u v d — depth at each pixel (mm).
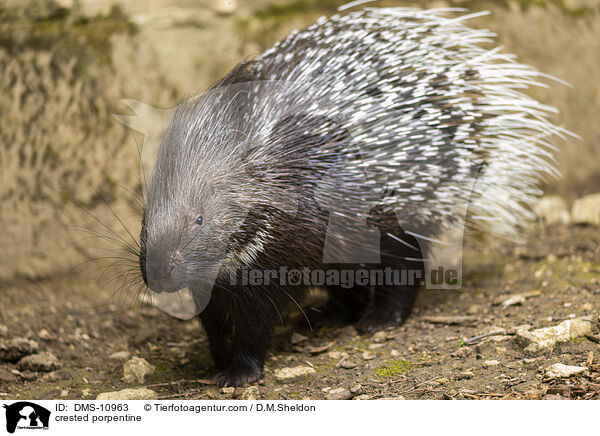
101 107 6727
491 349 4242
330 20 5078
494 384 3764
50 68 6617
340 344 4855
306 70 4500
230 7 7117
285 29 7195
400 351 4531
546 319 4535
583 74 7680
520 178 5523
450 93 4746
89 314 5648
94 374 4617
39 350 4832
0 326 5277
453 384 3857
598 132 7668
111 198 6695
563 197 7426
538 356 4008
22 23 6594
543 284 5324
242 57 7023
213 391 4277
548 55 7586
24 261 6320
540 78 7527
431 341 4602
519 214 6410
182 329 5430
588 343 4043
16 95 6543
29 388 4375
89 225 6605
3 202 6441
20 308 5723
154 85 6867
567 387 3523
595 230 6523
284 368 4449
